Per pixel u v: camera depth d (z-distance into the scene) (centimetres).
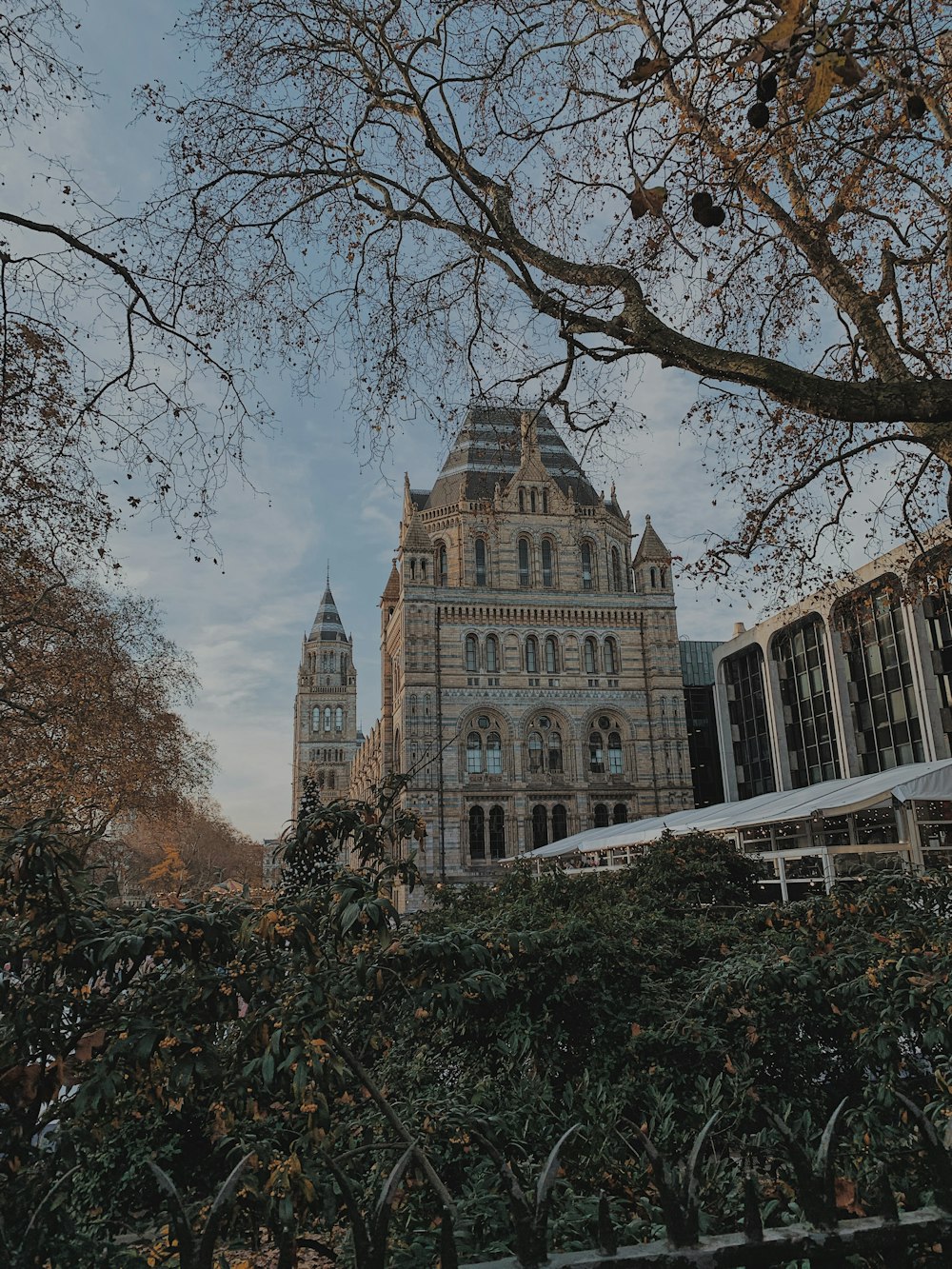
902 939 800
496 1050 818
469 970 674
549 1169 288
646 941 976
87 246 970
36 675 3042
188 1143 608
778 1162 536
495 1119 609
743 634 4966
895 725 3706
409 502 7138
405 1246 482
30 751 3161
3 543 1609
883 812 2650
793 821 2583
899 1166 467
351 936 613
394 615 6594
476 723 6047
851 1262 345
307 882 729
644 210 594
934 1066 647
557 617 6347
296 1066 471
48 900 496
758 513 1410
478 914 1182
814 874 2569
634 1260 272
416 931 774
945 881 1021
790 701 4569
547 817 6019
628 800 6153
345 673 14212
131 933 479
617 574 7062
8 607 2319
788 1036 762
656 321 774
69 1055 461
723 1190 507
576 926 862
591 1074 772
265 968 539
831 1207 290
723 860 1630
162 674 4616
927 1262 334
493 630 6234
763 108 482
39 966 495
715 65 769
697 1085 732
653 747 6269
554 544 6706
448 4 980
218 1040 610
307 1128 479
